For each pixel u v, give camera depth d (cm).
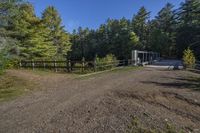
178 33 6731
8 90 1363
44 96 1189
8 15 2267
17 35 3297
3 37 2281
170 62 4562
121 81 1694
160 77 2003
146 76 2039
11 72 2048
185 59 3056
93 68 2536
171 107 1105
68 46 5409
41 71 2500
